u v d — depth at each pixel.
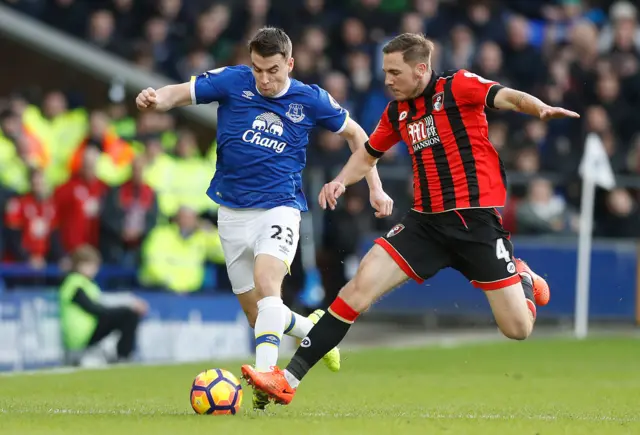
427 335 47.91
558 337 45.16
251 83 22.30
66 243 40.59
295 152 22.67
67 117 40.94
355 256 47.22
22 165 39.75
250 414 19.66
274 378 19.67
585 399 25.75
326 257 46.97
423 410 22.20
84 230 40.81
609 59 56.41
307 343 20.17
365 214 47.88
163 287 41.47
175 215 42.03
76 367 36.47
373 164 22.23
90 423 17.75
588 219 46.44
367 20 54.78
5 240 39.69
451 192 20.56
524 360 37.47
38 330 37.59
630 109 55.66
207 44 51.31
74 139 40.94
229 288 43.53
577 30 56.12
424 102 20.73
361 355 38.97
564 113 18.94
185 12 52.19
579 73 55.47
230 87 22.28
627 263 48.50
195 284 42.12
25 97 41.56
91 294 38.12
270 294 21.20
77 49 41.72
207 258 42.84
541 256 48.03
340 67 53.47
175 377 30.97
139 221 41.38
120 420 18.30
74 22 49.75
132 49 48.22
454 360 37.38
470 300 48.41
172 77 50.12
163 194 41.88
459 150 20.52
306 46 51.81
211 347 41.16
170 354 40.19
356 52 52.81
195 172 42.69
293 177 22.75
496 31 56.41
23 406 22.12
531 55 55.88
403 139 21.34
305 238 45.44
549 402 24.84
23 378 30.48
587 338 44.47
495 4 58.78
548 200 49.31
